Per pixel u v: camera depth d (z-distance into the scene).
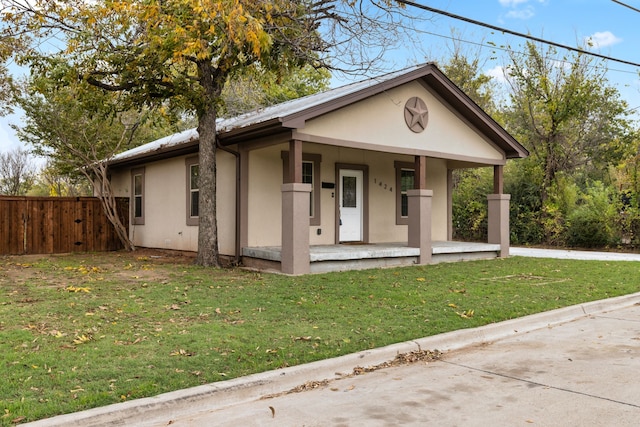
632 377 4.77
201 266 11.45
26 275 9.96
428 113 12.95
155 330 5.83
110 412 3.66
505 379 4.77
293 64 11.49
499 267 12.06
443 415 3.89
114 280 9.28
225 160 12.77
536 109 22.72
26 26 11.05
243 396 4.32
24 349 5.00
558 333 6.65
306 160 13.27
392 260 12.06
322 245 13.43
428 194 12.69
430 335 6.04
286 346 5.37
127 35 11.05
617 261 13.92
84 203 16.22
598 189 19.94
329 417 3.88
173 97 11.54
